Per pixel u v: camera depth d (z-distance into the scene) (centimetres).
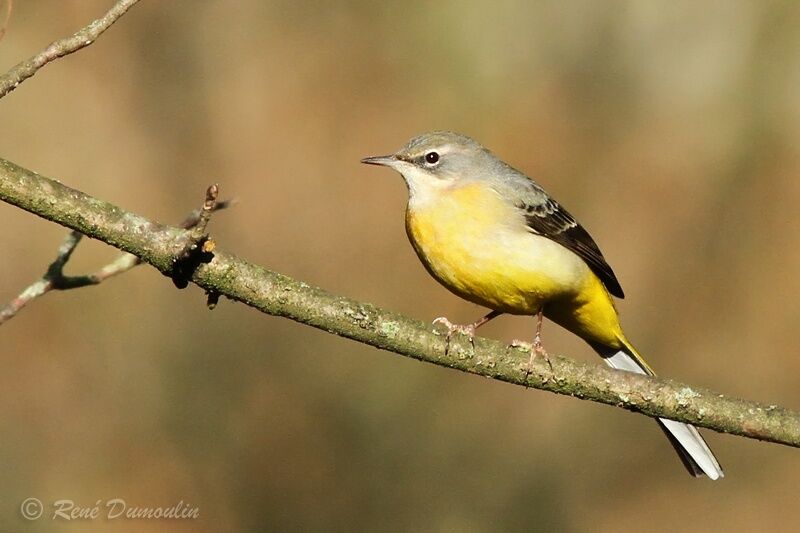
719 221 1806
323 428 1510
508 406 1548
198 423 1498
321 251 1697
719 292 1742
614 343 984
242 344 1534
